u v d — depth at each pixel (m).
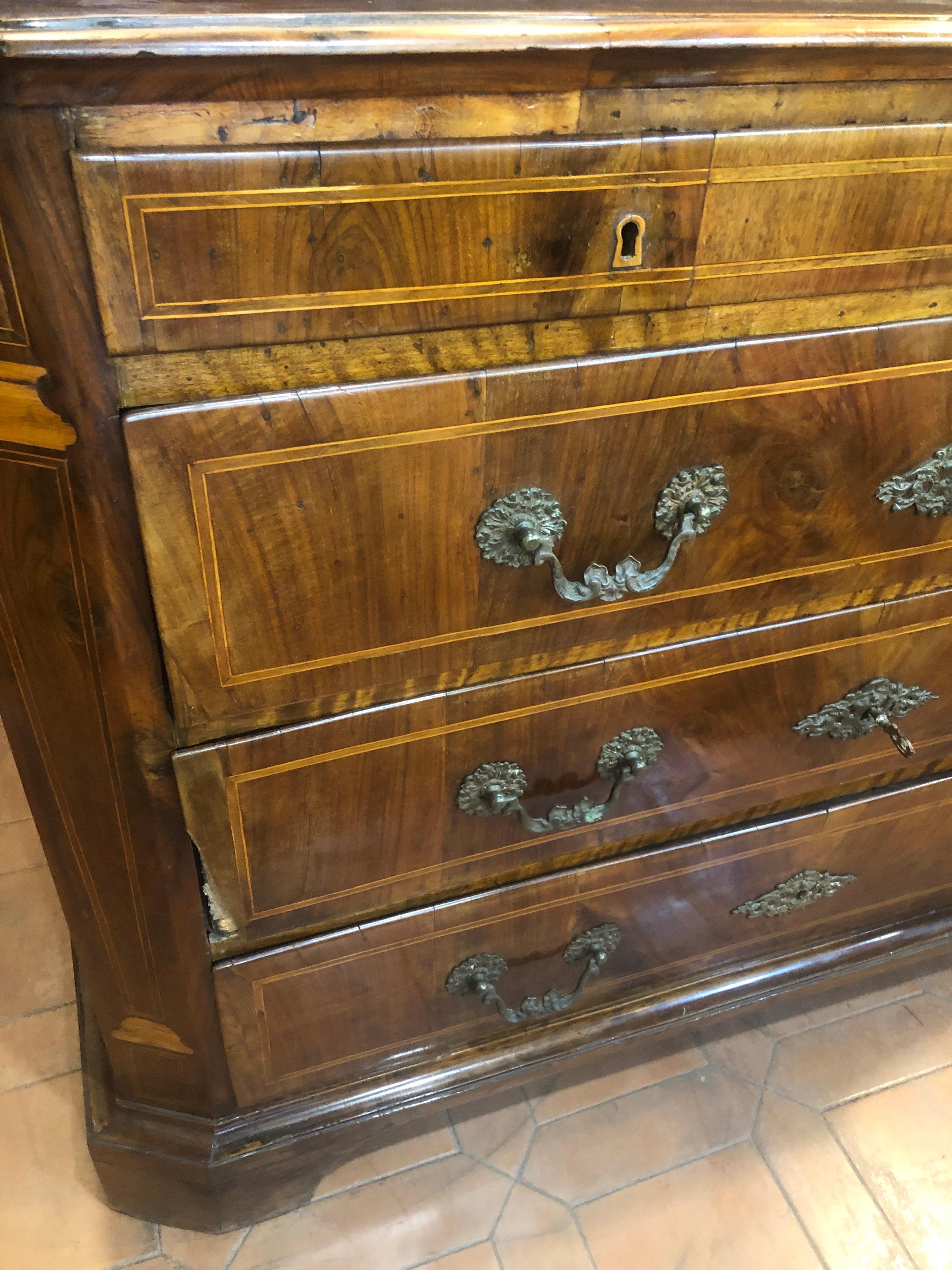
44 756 0.59
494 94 0.44
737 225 0.51
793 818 0.87
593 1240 0.91
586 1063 1.02
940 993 1.14
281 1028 0.79
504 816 0.73
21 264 0.41
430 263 0.47
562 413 0.54
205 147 0.41
